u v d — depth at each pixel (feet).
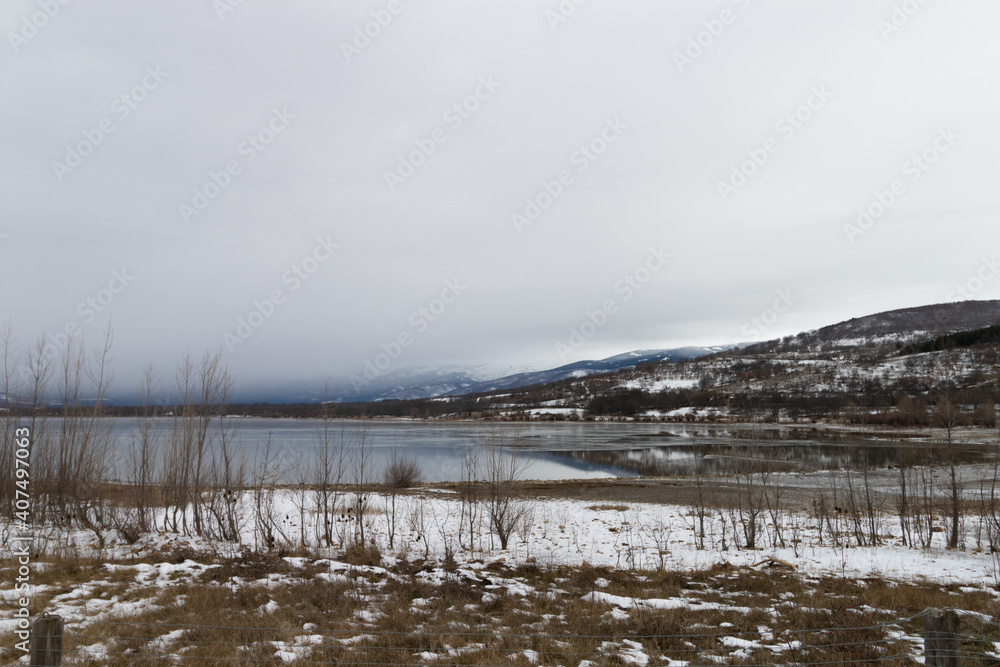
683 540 72.18
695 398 462.19
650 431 323.98
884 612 41.09
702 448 213.87
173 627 35.22
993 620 38.14
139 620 36.47
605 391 562.66
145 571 48.52
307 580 48.65
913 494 84.84
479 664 31.22
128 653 30.35
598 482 132.36
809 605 43.29
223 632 34.55
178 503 72.90
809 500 100.68
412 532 72.95
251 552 59.06
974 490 102.06
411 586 47.73
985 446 164.55
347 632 36.06
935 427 229.45
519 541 70.95
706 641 35.55
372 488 121.49
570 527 80.84
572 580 51.90
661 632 37.60
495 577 52.54
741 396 428.56
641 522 84.58
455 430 374.43
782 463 152.15
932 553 62.49
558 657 32.83
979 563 57.31
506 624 39.19
